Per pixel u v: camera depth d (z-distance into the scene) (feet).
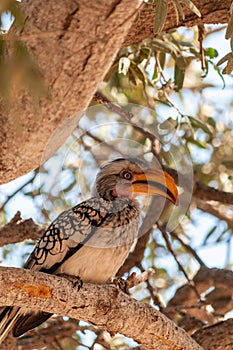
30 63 18.84
